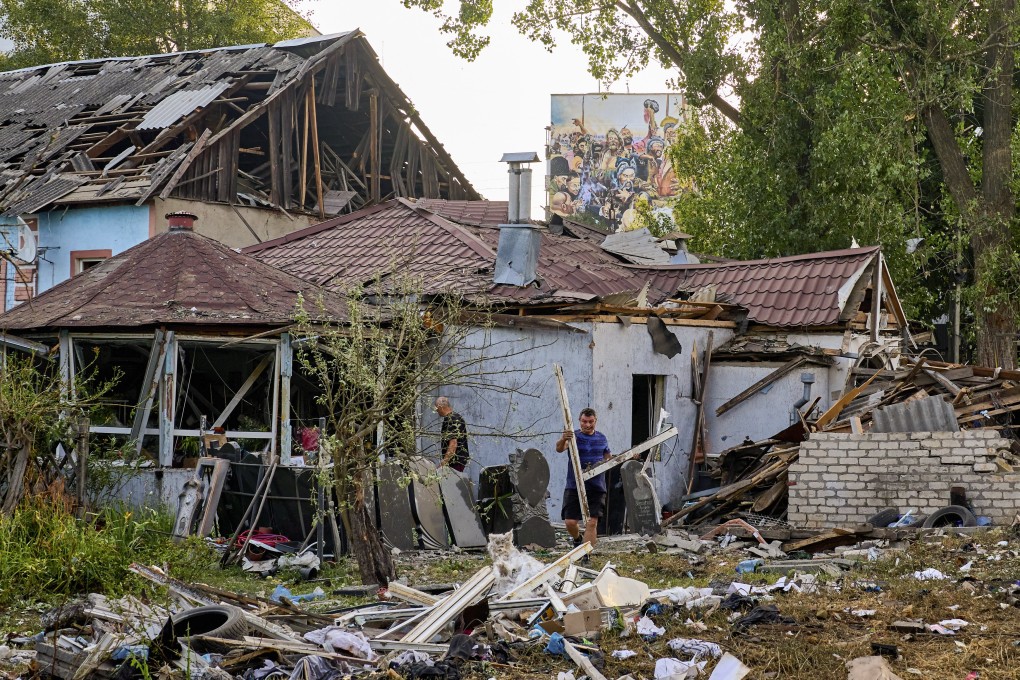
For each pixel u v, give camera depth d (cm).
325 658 695
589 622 778
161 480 1269
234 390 1527
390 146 2983
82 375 1398
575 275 1803
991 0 2512
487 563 1151
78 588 930
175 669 652
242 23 3991
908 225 2764
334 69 2681
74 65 2953
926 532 1231
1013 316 2611
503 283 1688
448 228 1966
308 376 1552
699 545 1238
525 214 1731
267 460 1275
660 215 3384
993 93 2592
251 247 2139
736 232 2883
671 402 1725
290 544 1177
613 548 1262
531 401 1545
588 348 1577
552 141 5438
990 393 1513
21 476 1070
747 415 1772
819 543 1245
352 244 2041
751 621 823
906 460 1341
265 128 2584
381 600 916
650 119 5375
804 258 1911
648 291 1928
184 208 2200
